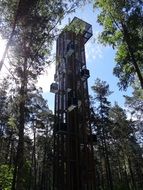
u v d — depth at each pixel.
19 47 13.55
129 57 17.78
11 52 13.54
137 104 37.47
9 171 21.84
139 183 45.12
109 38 18.58
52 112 41.09
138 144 43.81
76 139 24.33
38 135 41.78
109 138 38.28
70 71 28.20
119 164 45.41
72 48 27.17
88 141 24.98
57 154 23.92
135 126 42.72
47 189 44.25
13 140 34.88
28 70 14.29
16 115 19.20
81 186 22.11
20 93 15.08
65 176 22.42
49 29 13.95
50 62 14.68
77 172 22.61
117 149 43.00
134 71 18.11
